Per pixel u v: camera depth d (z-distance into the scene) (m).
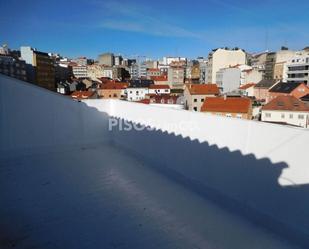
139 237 2.64
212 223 2.87
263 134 2.72
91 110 5.79
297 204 2.46
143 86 49.25
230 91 49.75
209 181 3.45
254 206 2.88
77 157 5.08
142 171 4.38
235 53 61.06
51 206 3.23
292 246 2.46
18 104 5.02
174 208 3.20
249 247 2.47
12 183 3.88
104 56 114.12
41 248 2.46
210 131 3.35
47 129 5.37
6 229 2.75
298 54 60.38
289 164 2.50
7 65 38.81
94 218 2.97
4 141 4.95
